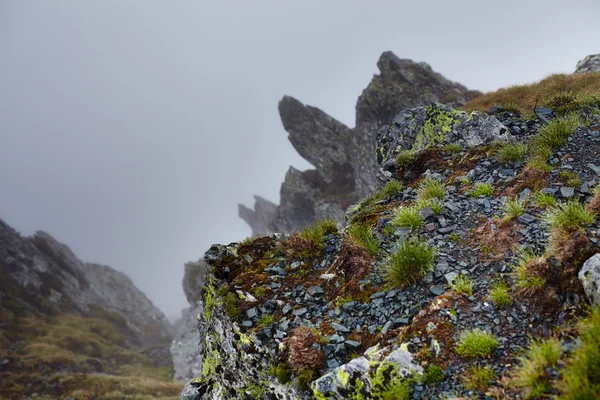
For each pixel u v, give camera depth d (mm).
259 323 10086
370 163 51531
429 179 13781
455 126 16719
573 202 9359
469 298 8094
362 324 8820
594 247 7676
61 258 108562
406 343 7500
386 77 53406
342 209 55312
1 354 55125
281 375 8562
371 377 7117
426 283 9023
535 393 5770
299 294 10578
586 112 15188
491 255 9156
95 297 106625
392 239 11156
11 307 75562
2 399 43812
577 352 5879
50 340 66438
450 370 6789
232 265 12625
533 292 7633
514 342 6938
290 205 65875
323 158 64688
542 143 12867
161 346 84125
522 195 10844
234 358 10422
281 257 12359
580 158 11766
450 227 10750
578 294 7121
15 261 90562
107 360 68438
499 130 14961
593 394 5199
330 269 11047
